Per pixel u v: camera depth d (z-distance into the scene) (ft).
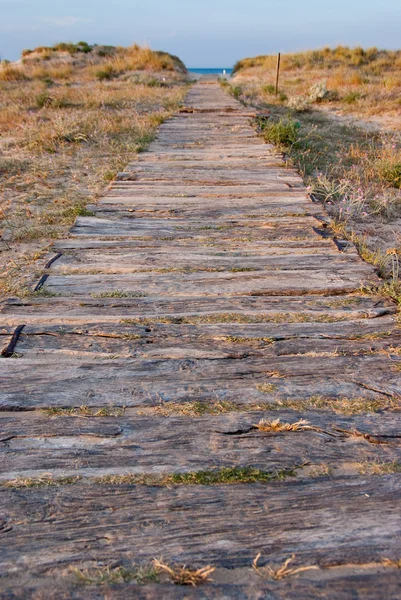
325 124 41.75
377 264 14.32
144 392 8.91
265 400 8.70
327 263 14.23
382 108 46.09
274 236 16.57
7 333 10.67
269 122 39.22
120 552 5.97
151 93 58.80
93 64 95.45
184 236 16.62
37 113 44.55
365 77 65.26
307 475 7.14
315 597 5.44
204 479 7.06
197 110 46.91
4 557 5.91
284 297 12.28
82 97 52.95
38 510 6.54
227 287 12.82
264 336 10.57
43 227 18.25
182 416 8.32
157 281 13.23
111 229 17.38
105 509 6.57
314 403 8.61
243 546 6.05
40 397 8.76
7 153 31.04
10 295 12.59
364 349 10.08
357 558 5.86
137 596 5.46
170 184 23.18
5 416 8.35
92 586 5.57
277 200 20.54
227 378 9.29
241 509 6.57
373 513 6.49
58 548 6.03
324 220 17.98
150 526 6.32
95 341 10.48
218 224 17.81
